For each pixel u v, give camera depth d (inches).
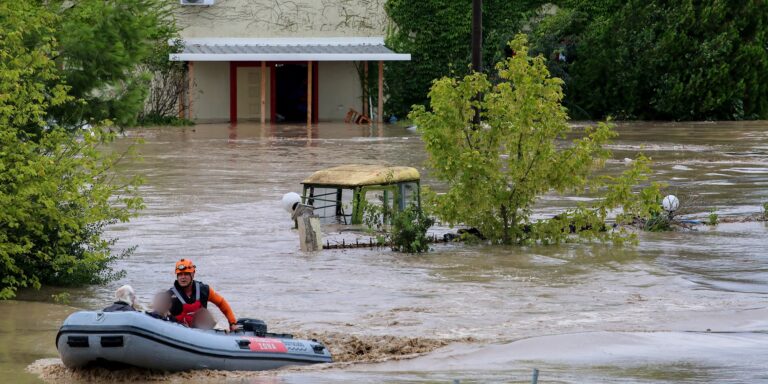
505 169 1380.4
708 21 3319.4
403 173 1336.1
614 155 2170.3
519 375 635.5
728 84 3336.6
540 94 1197.7
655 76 3316.9
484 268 1041.5
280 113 3452.3
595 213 1190.3
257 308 867.4
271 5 3410.4
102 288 955.3
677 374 634.8
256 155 2169.0
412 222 1154.7
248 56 3164.4
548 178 1187.3
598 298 900.0
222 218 1352.1
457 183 1219.2
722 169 1902.1
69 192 934.4
